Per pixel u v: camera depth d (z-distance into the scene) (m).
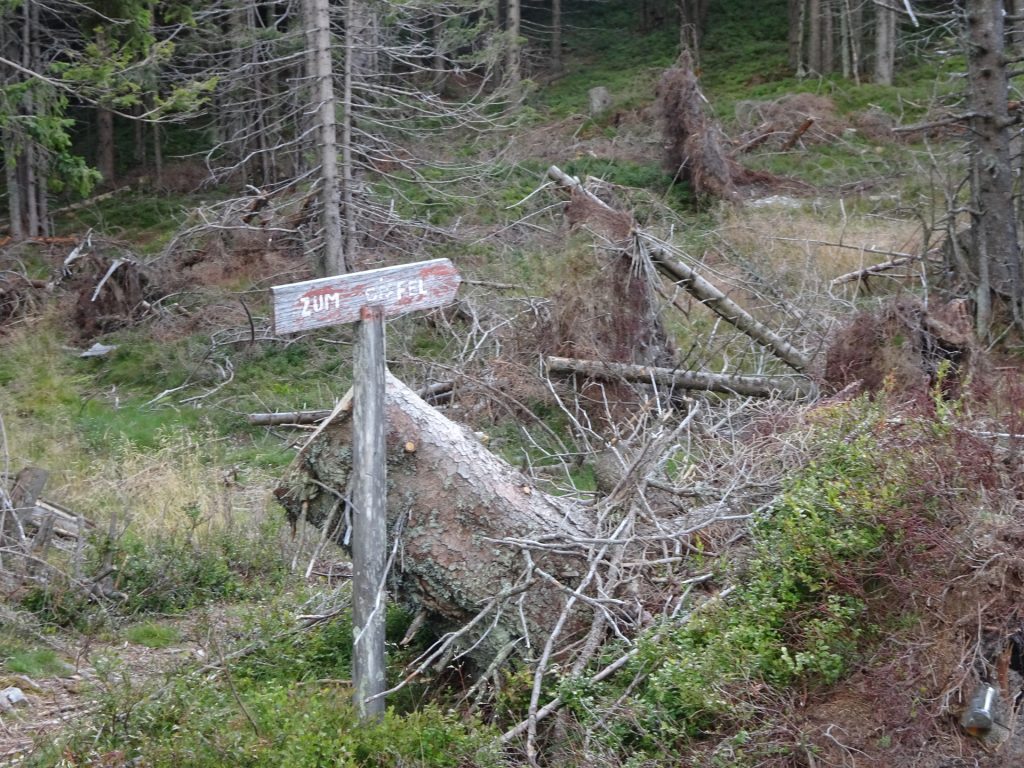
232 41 18.02
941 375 6.59
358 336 5.05
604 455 6.84
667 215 17.50
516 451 10.50
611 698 4.94
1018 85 18.75
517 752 4.97
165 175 27.12
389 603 6.50
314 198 17.25
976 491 5.18
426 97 17.58
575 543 5.54
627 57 34.50
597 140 24.45
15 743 5.29
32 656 6.37
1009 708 4.75
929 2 28.91
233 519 8.83
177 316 16.06
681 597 5.43
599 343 10.99
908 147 21.50
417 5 17.75
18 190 21.80
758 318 12.43
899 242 15.55
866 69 29.83
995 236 11.73
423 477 5.61
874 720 4.65
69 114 31.05
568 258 11.34
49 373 14.49
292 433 12.52
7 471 8.23
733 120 25.72
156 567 7.72
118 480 10.10
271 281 17.00
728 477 6.48
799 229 16.66
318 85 15.95
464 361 11.87
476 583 5.55
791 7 30.52
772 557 5.19
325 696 5.22
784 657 4.69
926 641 4.75
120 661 5.66
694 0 34.28
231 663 5.90
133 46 15.31
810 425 6.50
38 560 7.26
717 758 4.54
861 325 9.43
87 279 16.56
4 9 15.84
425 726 4.90
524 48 31.72
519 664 5.42
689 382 10.53
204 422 12.80
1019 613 4.77
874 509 5.06
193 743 4.67
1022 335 11.51
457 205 19.27
